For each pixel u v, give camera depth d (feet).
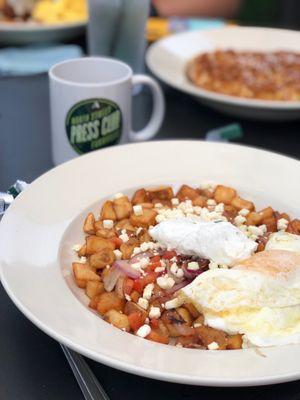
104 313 1.09
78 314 1.00
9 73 2.34
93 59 1.68
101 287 1.15
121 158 1.51
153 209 1.38
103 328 0.97
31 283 1.05
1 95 2.12
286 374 0.87
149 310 1.10
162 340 1.03
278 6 4.24
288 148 1.88
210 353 0.94
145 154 1.55
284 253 1.13
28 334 1.09
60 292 1.06
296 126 2.03
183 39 2.50
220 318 1.03
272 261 1.10
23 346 1.07
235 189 1.49
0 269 1.06
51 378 1.01
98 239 1.25
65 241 1.26
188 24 2.84
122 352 0.91
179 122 2.01
